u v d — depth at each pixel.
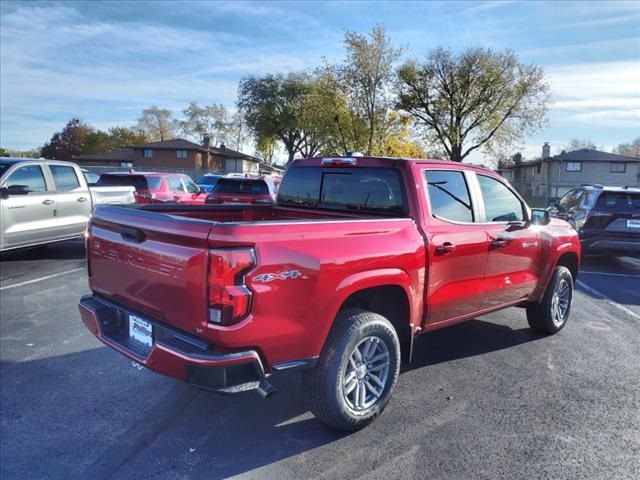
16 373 4.23
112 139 80.69
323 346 3.04
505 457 3.06
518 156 61.47
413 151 39.53
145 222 2.92
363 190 4.05
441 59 39.06
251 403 3.74
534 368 4.50
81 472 2.87
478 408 3.70
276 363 2.79
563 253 5.40
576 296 7.50
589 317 6.29
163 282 2.82
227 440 3.22
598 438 3.30
